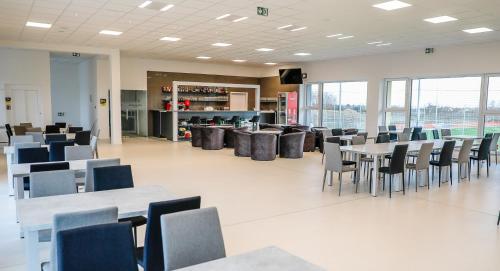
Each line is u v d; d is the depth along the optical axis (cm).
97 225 205
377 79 1330
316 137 1209
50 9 739
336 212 528
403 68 1247
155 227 257
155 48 1266
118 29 934
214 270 191
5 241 408
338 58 1463
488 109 1069
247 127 1325
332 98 1552
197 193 629
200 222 235
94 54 1288
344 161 716
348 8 688
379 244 409
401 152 618
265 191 649
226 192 638
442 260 368
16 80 1227
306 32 931
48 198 322
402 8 682
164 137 1529
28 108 1256
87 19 824
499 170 881
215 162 960
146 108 1593
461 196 626
